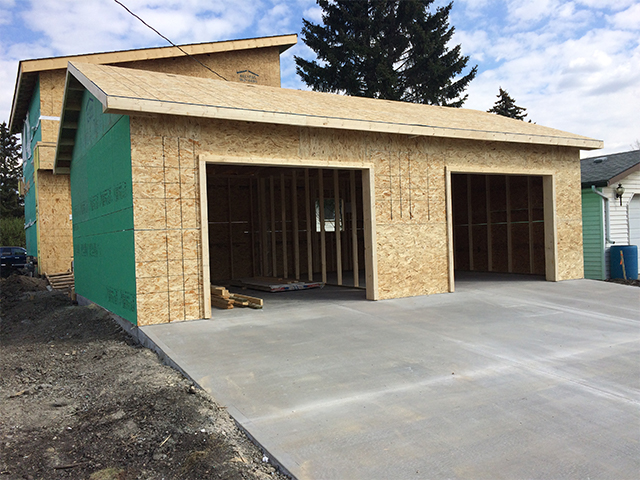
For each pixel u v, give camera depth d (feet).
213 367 18.98
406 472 11.77
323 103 36.29
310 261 44.37
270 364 19.40
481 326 25.98
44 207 61.77
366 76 103.24
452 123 36.55
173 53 67.77
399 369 19.10
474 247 53.98
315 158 30.19
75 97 35.68
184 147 26.00
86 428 15.40
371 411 15.17
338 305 31.30
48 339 30.17
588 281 40.65
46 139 60.03
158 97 24.43
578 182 42.27
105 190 30.40
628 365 20.04
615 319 27.96
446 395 16.58
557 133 41.22
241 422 14.38
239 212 55.11
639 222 49.90
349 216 60.29
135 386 18.06
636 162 47.39
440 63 102.94
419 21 105.91
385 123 30.81
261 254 52.21
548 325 26.45
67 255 63.05
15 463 13.29
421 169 34.55
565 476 11.67
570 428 14.25
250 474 11.94
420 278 34.53
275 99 32.91
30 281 57.82
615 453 12.80
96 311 33.55
